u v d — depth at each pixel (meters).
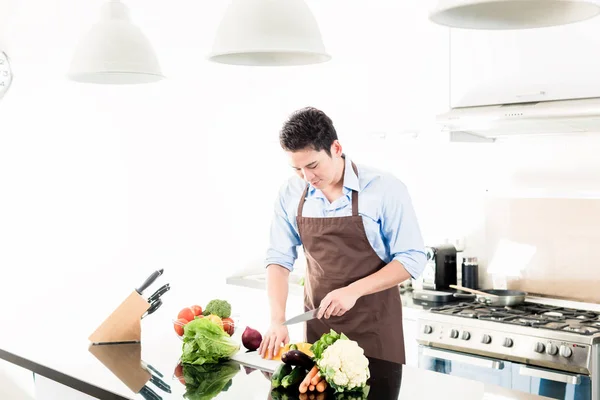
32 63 4.34
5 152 4.26
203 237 5.11
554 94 3.53
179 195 4.97
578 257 3.99
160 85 4.84
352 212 3.08
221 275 5.21
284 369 2.38
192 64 4.98
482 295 4.04
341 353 2.26
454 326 3.65
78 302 4.55
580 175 3.97
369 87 4.47
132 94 4.73
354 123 4.56
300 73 4.80
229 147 5.23
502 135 4.13
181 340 3.13
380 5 4.38
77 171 4.53
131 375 2.54
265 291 4.87
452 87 3.94
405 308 4.04
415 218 3.07
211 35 5.09
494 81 3.76
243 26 2.18
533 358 3.34
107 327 3.06
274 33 2.17
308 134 2.77
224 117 5.18
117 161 4.68
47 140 4.41
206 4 5.04
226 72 5.16
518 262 4.23
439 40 4.11
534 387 3.36
